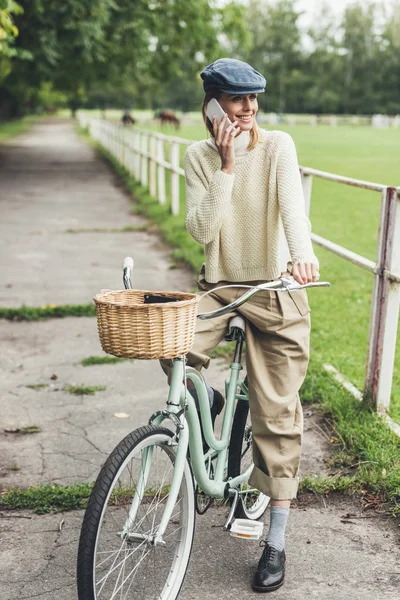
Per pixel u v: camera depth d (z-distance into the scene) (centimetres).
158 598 274
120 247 1055
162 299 257
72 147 3438
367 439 402
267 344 295
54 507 356
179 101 10438
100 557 305
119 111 10781
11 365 568
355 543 322
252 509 335
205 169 289
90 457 413
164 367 289
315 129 5706
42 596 288
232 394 303
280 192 280
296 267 269
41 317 699
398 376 543
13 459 410
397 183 1816
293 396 292
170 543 311
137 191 1684
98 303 234
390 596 285
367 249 1028
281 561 291
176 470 260
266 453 290
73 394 509
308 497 361
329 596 285
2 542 328
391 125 6397
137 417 469
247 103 275
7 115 6203
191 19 2177
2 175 2103
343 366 546
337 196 1631
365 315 709
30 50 1803
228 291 298
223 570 303
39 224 1259
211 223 272
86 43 1788
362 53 10069
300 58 10338
